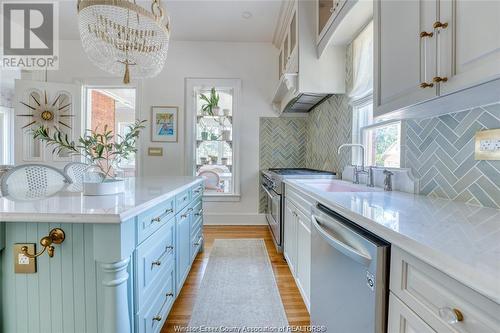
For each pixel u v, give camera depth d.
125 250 0.90
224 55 3.84
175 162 3.85
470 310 0.47
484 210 0.95
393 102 1.11
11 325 0.96
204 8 2.99
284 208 2.48
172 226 1.54
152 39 1.81
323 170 2.98
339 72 2.33
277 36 3.54
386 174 1.57
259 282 2.09
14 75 4.05
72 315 0.95
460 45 0.76
